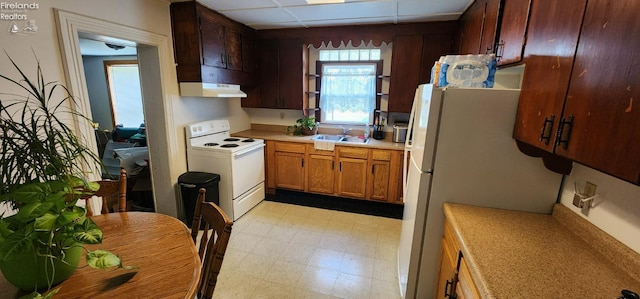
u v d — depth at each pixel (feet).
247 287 6.70
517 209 5.04
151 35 8.31
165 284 3.27
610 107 2.35
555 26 3.41
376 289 6.73
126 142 14.56
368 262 7.77
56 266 3.13
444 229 5.37
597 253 3.72
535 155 4.65
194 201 9.22
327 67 12.92
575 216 4.30
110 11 7.06
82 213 3.15
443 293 5.08
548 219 4.71
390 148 10.69
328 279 7.04
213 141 11.25
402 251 6.84
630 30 2.15
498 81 6.64
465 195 5.21
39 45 5.67
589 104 2.63
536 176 4.86
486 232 4.21
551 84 3.42
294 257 7.94
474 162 5.04
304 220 10.26
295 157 12.01
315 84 13.26
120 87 17.63
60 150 4.12
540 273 3.28
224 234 3.65
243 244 8.58
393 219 10.45
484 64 5.21
